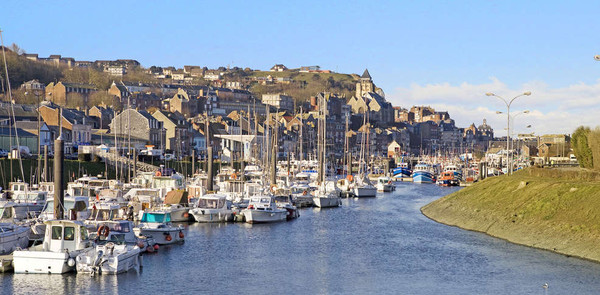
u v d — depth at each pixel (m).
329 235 90.50
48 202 79.62
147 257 72.38
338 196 150.12
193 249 77.88
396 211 125.62
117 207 77.31
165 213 84.00
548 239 77.00
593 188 83.12
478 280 62.16
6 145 160.00
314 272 66.38
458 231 93.06
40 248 62.59
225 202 104.12
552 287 58.69
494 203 100.94
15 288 56.03
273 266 69.00
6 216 79.25
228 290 58.81
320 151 189.25
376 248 79.56
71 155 160.75
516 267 66.56
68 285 57.72
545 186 92.94
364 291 58.88
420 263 70.38
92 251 61.75
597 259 67.50
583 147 119.69
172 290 58.06
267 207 103.81
